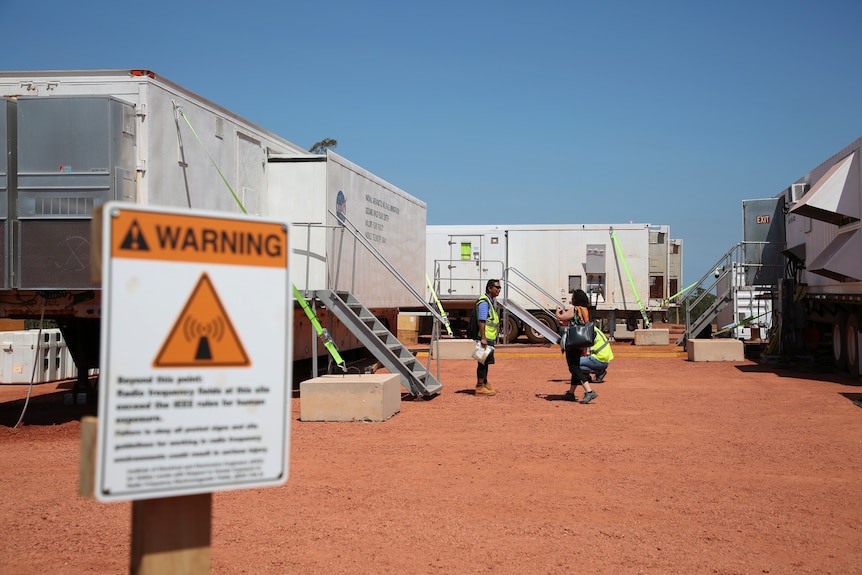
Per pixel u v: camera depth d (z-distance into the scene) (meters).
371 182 16.36
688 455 8.59
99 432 2.40
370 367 17.70
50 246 10.07
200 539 2.64
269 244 2.72
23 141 10.12
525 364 20.92
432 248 29.61
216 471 2.59
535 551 5.39
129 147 10.41
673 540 5.64
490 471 7.83
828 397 13.41
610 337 28.44
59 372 17.56
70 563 5.20
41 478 7.70
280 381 2.72
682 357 22.44
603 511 6.40
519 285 29.09
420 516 6.24
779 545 5.54
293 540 5.62
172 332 2.52
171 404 2.52
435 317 13.85
